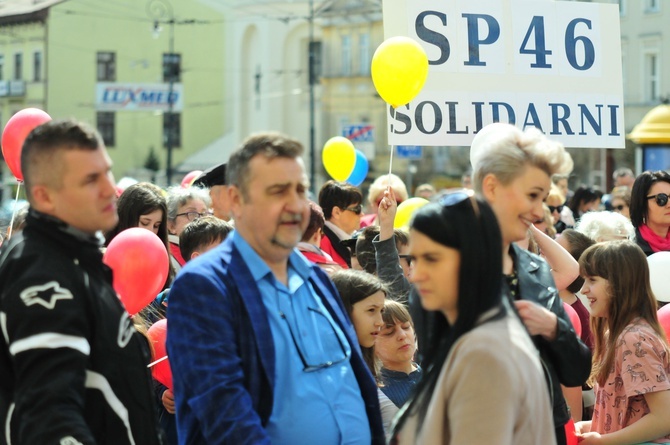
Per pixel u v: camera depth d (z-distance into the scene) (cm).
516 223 416
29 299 353
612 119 772
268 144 405
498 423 323
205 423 382
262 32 5775
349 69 5297
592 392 655
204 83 6181
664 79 4184
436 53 727
